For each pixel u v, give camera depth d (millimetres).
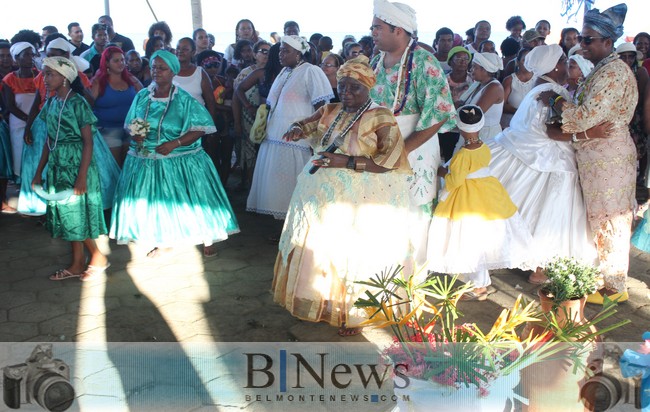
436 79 4094
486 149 4234
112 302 4438
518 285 4734
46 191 4574
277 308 4367
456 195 4289
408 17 4043
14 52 6422
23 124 6391
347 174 3721
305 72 5562
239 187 7492
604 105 4062
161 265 5117
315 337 3959
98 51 8242
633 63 6430
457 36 9258
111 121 6305
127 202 5090
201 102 6535
